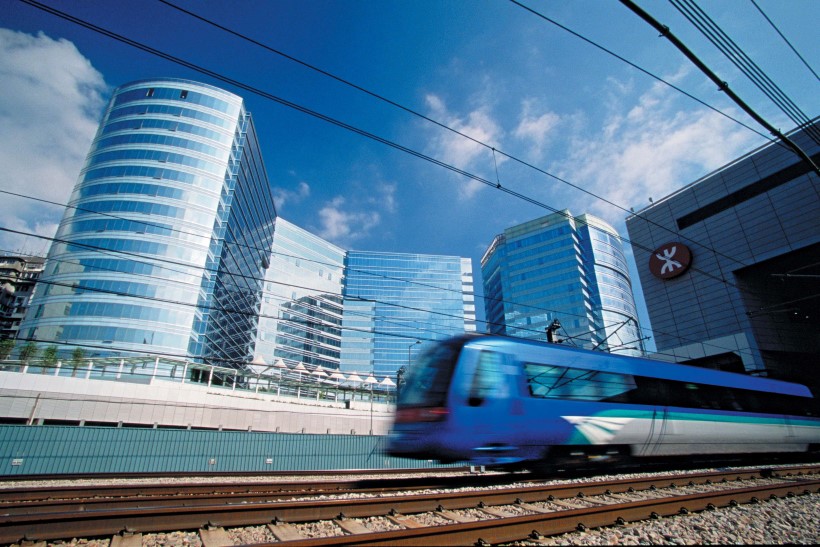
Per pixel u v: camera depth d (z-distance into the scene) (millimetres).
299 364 43938
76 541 4621
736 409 13367
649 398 11289
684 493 7793
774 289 35625
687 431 11664
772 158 33531
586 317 98688
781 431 14359
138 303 52969
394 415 9000
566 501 6891
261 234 89062
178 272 56500
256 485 8477
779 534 5203
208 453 16203
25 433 14453
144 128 63438
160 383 35406
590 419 9875
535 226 115062
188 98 66688
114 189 59094
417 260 130750
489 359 9211
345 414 37469
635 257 42531
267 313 89688
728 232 35469
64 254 55875
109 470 14938
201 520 5129
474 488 8492
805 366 33188
